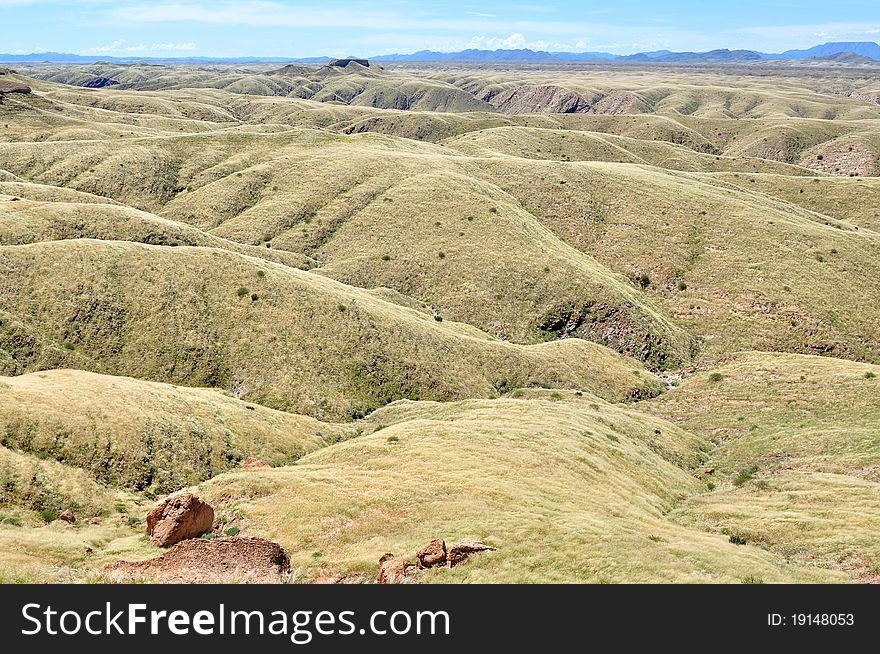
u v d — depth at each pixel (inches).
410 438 1749.5
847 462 1877.5
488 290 4111.7
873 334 3865.7
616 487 1520.7
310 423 2315.5
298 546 1059.3
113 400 1780.3
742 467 2102.6
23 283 2630.4
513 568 901.2
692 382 3319.4
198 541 991.0
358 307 3176.7
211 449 1819.6
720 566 941.8
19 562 934.4
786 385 2952.8
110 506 1391.5
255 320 2871.6
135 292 2783.0
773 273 4409.5
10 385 1654.8
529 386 3125.0
